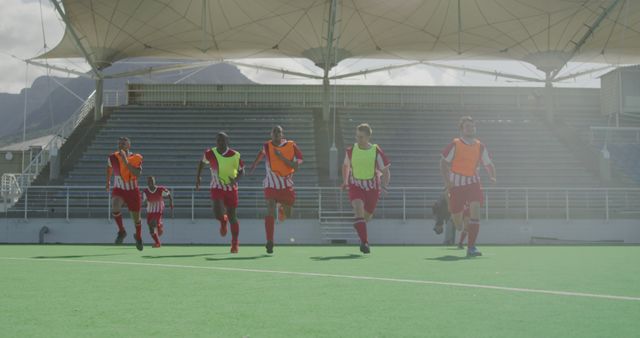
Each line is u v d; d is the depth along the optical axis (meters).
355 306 4.15
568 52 32.44
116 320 3.67
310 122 32.81
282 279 5.75
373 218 22.52
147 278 5.88
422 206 23.91
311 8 28.62
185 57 34.84
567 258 8.86
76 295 4.73
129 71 33.38
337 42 30.28
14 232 22.45
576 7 28.27
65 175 27.78
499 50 33.09
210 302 4.36
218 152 10.48
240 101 35.78
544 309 3.96
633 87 32.97
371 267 7.09
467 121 9.42
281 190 10.29
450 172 9.48
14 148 49.22
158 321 3.64
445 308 4.03
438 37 31.56
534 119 34.06
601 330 3.28
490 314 3.79
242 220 22.08
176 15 29.28
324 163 29.11
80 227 22.42
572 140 31.59
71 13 28.75
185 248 13.69
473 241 9.40
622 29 30.19
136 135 31.22
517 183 27.28
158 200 14.98
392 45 32.62
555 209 23.80
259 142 30.75
